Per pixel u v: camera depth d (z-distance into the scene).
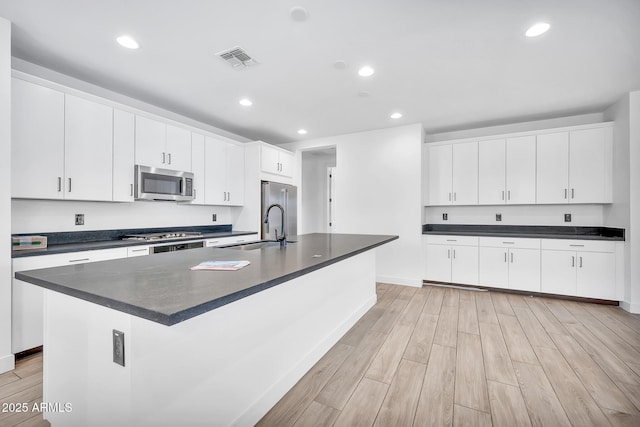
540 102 3.28
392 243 4.28
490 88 2.92
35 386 1.75
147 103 3.34
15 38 2.08
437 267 4.07
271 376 1.59
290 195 4.82
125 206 3.19
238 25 1.95
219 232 4.24
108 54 2.30
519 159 3.79
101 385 1.06
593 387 1.73
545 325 2.68
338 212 4.70
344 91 3.00
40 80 2.27
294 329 1.80
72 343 1.20
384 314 2.98
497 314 2.97
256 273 1.27
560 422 1.44
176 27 1.97
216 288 1.03
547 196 3.64
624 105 3.10
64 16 1.85
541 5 1.75
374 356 2.12
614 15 1.83
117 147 2.81
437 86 2.87
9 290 1.92
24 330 2.02
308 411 1.54
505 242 3.68
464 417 1.49
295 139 5.00
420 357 2.10
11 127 2.11
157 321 0.78
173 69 2.54
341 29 1.99
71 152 2.46
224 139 4.06
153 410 1.01
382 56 2.33
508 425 1.43
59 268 1.39
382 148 4.36
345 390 1.72
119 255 2.62
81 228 2.79
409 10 1.80
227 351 1.30
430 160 4.34
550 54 2.29
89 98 2.59
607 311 3.04
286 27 1.97
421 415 1.50
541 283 3.50
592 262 3.26
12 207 2.35
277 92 3.03
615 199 3.28
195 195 3.62
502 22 1.91
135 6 1.76
